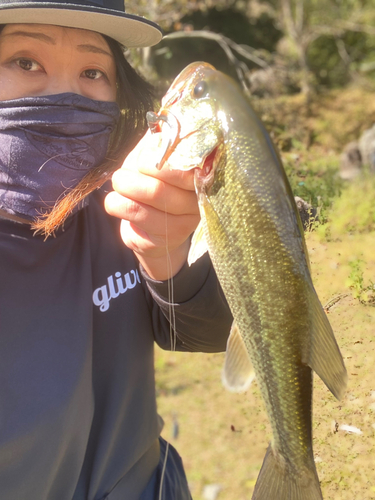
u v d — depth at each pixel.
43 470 0.35
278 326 0.29
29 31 0.36
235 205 0.28
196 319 0.40
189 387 0.66
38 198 0.38
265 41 5.49
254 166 0.28
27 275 0.36
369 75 6.37
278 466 0.31
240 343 0.31
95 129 0.39
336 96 4.84
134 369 0.43
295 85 4.74
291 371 0.29
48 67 0.38
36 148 0.38
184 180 0.29
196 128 0.28
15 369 0.34
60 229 0.38
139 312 0.43
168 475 0.47
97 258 0.41
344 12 6.02
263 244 0.28
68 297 0.37
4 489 0.34
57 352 0.35
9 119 0.37
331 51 6.82
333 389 0.28
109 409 0.41
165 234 0.31
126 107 0.47
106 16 0.37
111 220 0.43
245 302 0.29
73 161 0.39
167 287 0.37
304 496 0.30
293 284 0.29
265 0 5.41
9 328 0.34
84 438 0.38
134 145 0.48
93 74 0.40
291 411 0.30
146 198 0.29
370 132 2.31
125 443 0.42
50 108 0.37
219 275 0.30
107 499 0.41
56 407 0.34
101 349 0.41
